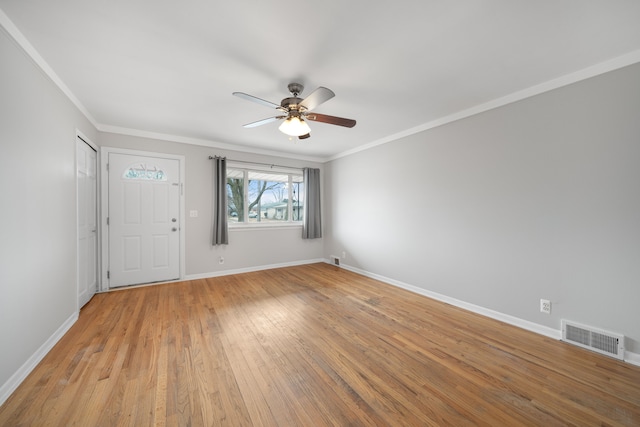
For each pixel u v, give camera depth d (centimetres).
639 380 175
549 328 238
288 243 525
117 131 360
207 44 183
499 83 240
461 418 143
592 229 214
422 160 353
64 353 203
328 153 521
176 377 175
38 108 195
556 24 164
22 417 140
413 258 368
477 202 292
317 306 309
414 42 182
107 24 163
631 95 194
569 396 160
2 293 154
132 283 377
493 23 163
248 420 140
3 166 157
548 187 238
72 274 256
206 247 434
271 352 208
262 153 486
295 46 186
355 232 477
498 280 274
